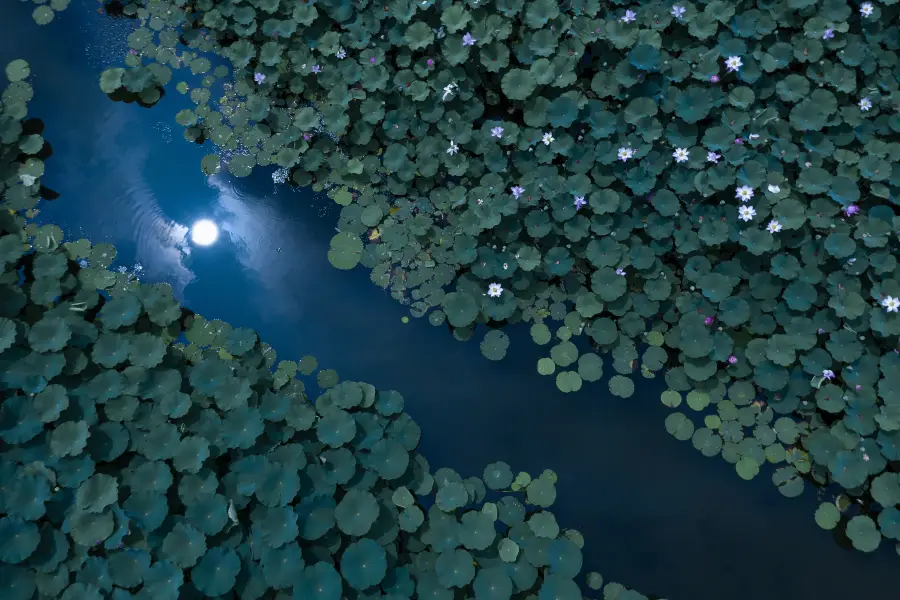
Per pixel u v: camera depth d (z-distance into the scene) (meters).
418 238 4.90
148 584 3.46
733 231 4.60
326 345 4.59
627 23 5.07
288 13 5.57
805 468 4.16
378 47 5.42
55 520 3.59
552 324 4.67
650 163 4.82
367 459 3.99
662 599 3.87
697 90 4.86
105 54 5.53
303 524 3.67
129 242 4.86
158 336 4.36
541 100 5.05
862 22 5.21
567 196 4.73
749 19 5.11
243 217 5.00
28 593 3.42
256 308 4.69
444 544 3.79
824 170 4.68
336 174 5.14
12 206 4.87
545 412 4.43
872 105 4.98
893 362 4.23
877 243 4.45
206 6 5.65
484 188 4.85
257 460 3.83
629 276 4.72
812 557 3.98
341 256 4.86
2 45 5.48
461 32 5.23
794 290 4.42
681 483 4.20
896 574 3.91
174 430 3.90
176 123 5.30
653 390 4.46
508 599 3.61
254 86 5.48
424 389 4.49
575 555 3.80
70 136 5.23
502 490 4.14
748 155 4.74
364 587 3.54
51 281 4.46
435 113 5.11
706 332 4.39
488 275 4.63
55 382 4.04
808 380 4.32
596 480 4.21
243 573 3.59
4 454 3.69
